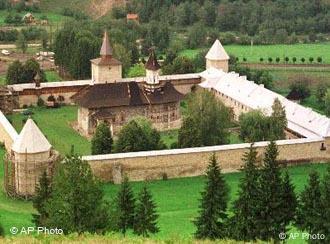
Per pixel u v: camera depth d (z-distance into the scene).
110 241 156.75
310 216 197.62
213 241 168.75
